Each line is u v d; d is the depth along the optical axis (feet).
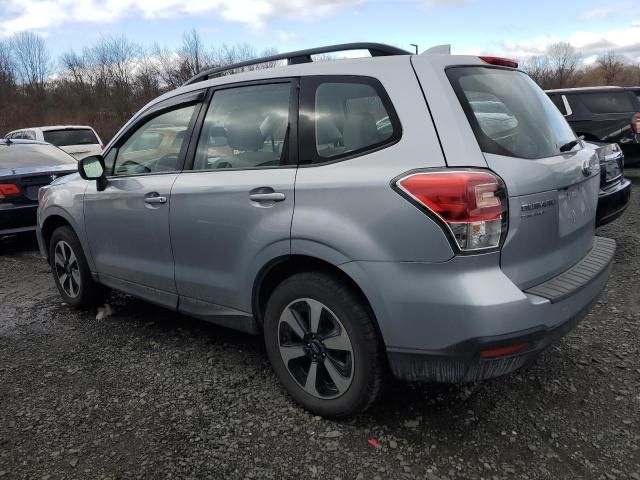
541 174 8.09
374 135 8.29
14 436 9.00
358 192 7.99
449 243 7.30
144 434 8.93
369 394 8.45
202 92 11.03
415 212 7.48
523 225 7.73
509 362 7.45
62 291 15.20
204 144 10.73
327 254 8.29
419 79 8.19
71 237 14.25
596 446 8.23
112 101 139.85
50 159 24.71
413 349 7.79
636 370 10.36
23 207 21.48
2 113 132.46
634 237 19.79
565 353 11.18
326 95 8.99
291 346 9.34
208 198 10.09
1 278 18.86
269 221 9.04
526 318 7.40
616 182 17.29
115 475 7.95
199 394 10.14
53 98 142.20
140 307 15.07
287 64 10.02
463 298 7.27
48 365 11.59
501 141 8.02
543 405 9.34
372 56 9.00
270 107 9.66
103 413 9.61
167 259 11.35
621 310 13.21
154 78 143.02
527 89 9.76
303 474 7.84
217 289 10.36
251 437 8.74
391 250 7.70
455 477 7.67
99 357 11.90
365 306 8.31
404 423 8.96
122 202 12.15
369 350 8.25
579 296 8.27
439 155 7.62
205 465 8.10
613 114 30.01
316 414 9.22
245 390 10.21
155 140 11.77
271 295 9.45
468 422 8.94
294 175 8.86
